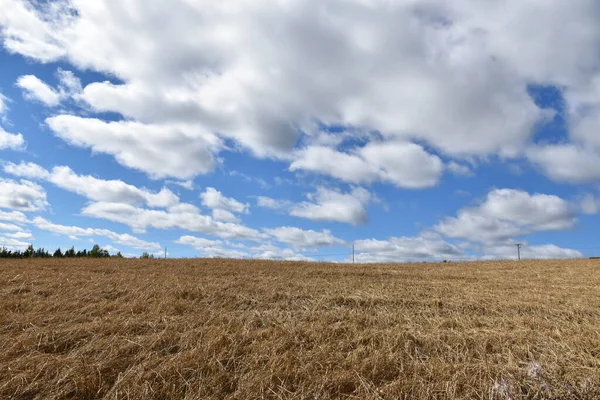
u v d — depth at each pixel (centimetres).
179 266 2425
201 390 590
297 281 1666
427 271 2630
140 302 1101
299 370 642
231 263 2784
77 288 1316
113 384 616
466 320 1013
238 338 784
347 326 899
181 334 802
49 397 567
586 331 920
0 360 679
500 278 2167
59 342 768
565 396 599
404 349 770
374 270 2461
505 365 681
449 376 641
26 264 2273
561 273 2489
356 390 602
